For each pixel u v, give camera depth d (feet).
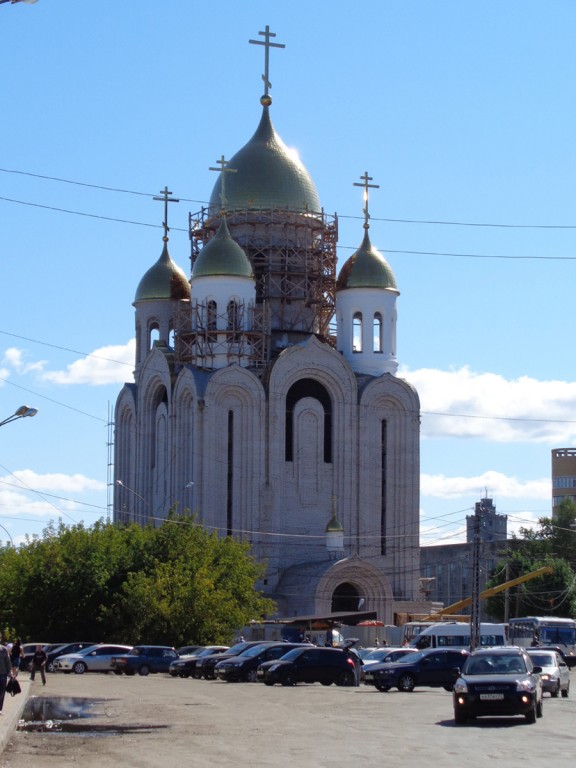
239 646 225.97
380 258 361.51
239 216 363.97
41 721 126.52
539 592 390.42
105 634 282.77
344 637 298.56
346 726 120.26
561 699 166.20
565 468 581.53
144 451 362.53
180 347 350.23
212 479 328.29
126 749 99.40
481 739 106.93
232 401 334.65
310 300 364.79
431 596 488.02
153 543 291.79
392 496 350.43
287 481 339.57
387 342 358.43
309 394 347.36
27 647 258.78
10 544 306.14
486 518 486.79
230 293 341.82
